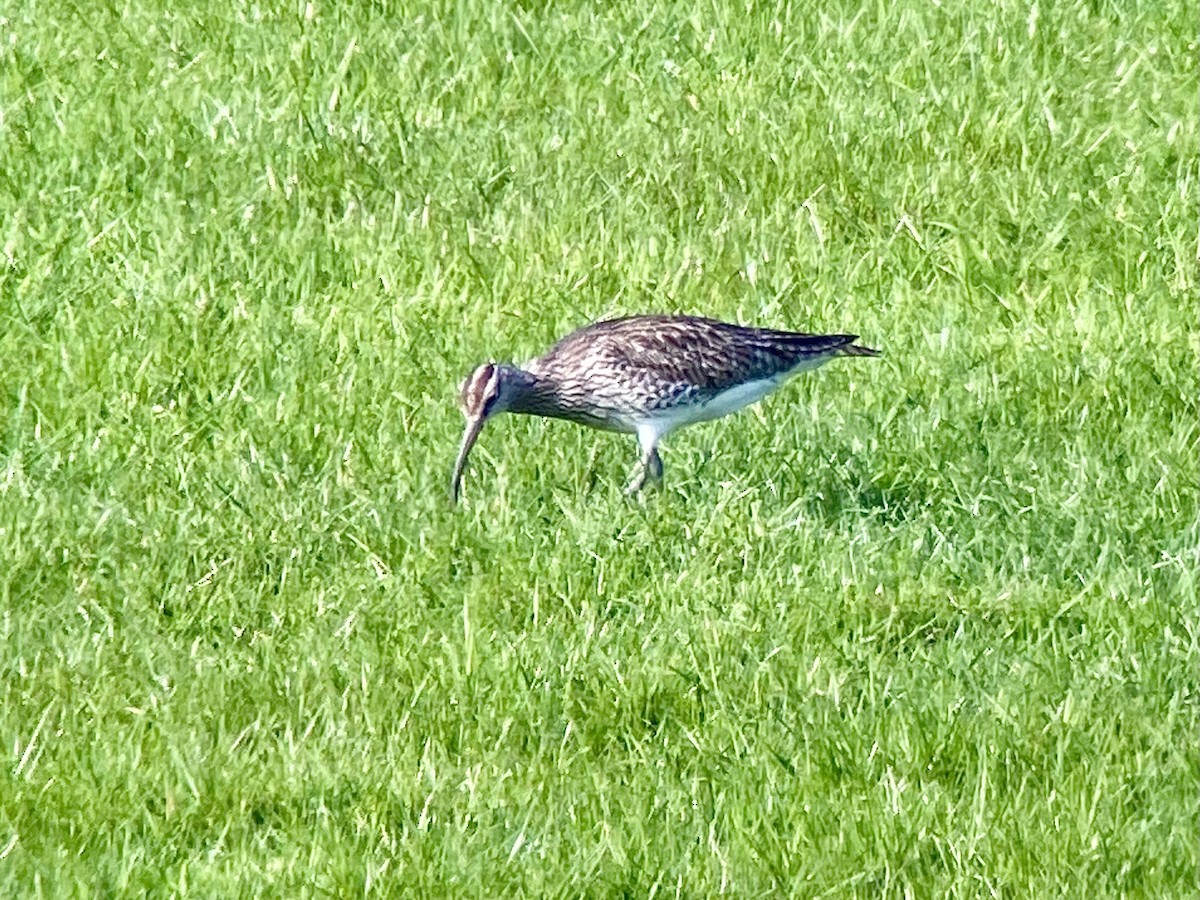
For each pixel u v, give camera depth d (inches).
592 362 506.3
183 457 499.5
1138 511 489.7
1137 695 426.6
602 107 689.6
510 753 405.7
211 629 442.9
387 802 389.1
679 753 406.9
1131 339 567.2
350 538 474.3
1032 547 480.4
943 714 414.3
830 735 406.6
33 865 369.7
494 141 669.3
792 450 514.6
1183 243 617.6
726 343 514.3
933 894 368.2
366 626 442.6
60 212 621.0
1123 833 383.6
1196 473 502.3
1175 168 665.0
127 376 537.3
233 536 472.4
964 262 608.4
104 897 366.3
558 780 398.6
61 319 565.6
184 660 429.7
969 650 438.0
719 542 473.4
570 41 735.7
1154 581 463.8
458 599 455.2
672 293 591.8
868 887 373.4
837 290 597.9
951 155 665.6
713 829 382.9
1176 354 560.1
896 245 618.5
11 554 463.2
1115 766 402.0
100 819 384.5
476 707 417.1
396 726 411.2
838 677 426.6
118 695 418.6
